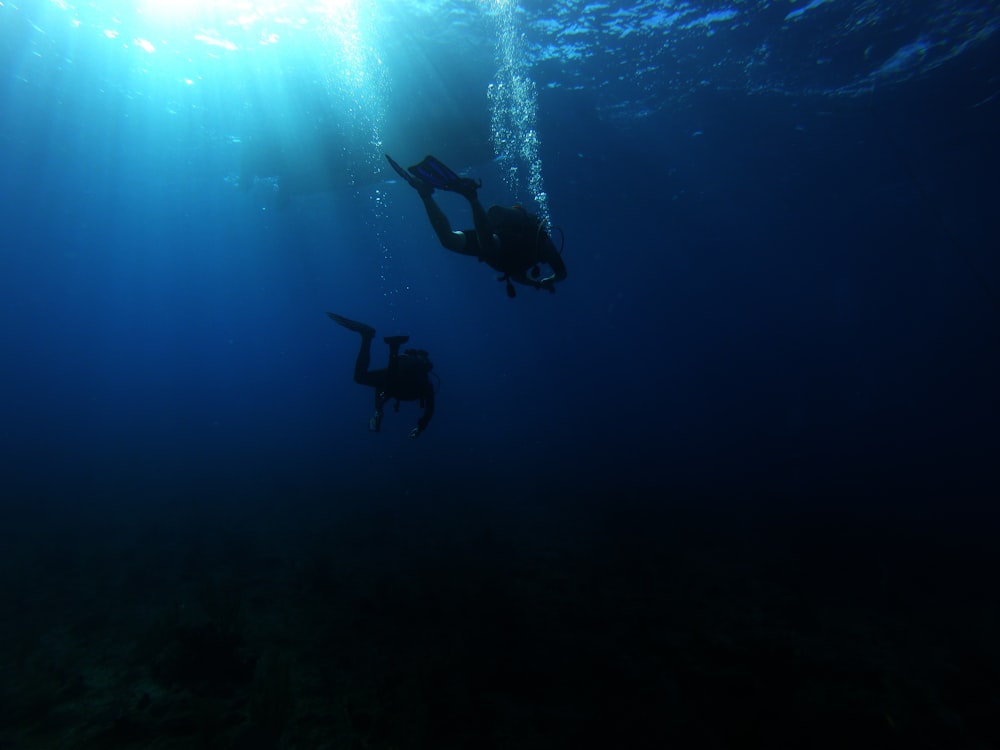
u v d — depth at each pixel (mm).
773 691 5488
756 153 19047
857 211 28547
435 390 4965
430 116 12781
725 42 11875
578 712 5047
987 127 17266
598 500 17000
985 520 13852
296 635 6656
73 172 23188
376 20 10375
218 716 4605
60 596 8023
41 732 4488
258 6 10797
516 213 3018
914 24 11344
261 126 15320
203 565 9469
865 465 25000
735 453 30031
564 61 12297
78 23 12250
